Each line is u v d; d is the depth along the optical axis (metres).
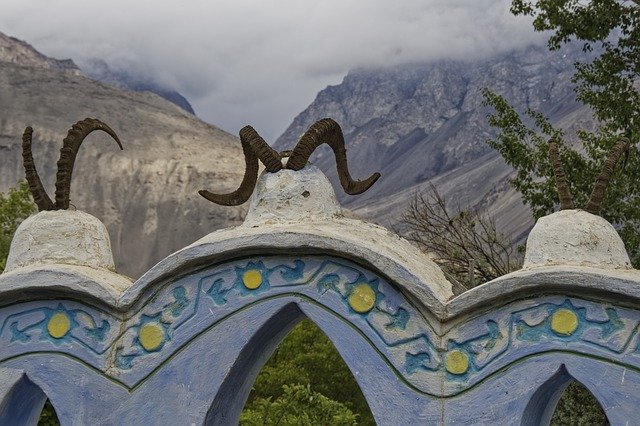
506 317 5.93
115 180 135.12
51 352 6.81
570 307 5.79
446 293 6.16
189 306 6.57
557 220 6.03
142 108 161.25
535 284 5.80
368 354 6.17
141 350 6.62
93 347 6.72
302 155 6.66
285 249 6.36
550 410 6.15
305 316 6.67
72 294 6.79
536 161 15.80
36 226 6.98
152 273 6.59
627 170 14.82
